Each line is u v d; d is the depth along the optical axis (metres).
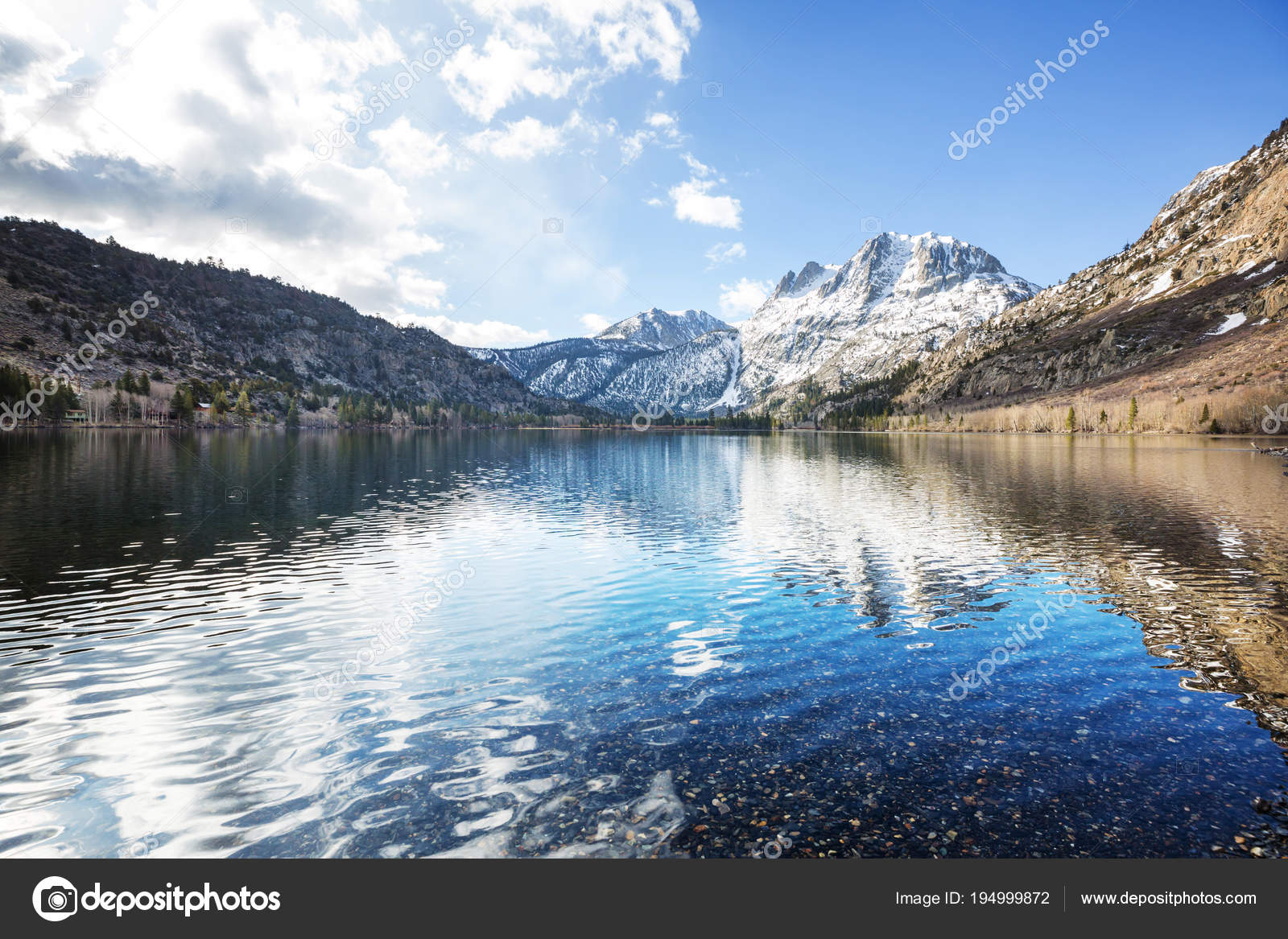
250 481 62.84
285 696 13.92
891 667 15.55
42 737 12.01
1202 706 13.20
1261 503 44.06
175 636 17.94
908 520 38.75
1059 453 106.69
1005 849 8.73
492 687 14.41
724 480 68.06
